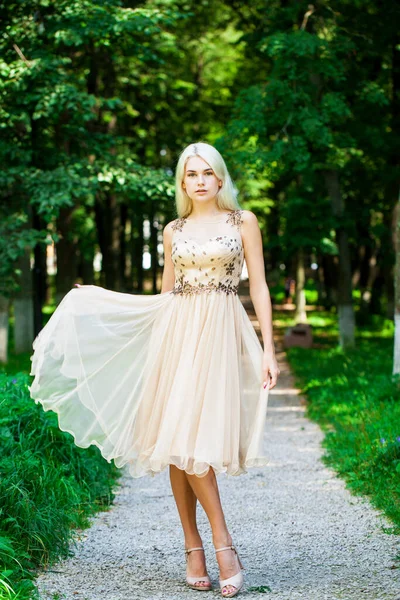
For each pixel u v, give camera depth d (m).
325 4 17.03
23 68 13.45
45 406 4.51
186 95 26.06
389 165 20.58
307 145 17.36
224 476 7.98
